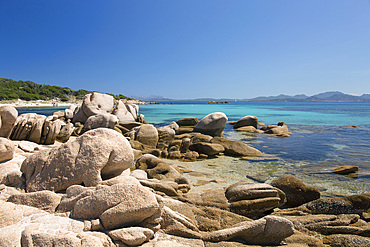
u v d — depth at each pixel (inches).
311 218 219.5
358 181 363.6
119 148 245.9
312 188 282.0
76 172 223.9
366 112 2176.4
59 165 229.0
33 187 222.5
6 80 4557.1
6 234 143.3
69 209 187.8
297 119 1445.6
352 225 212.8
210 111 2198.6
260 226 181.0
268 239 181.5
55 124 472.7
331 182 359.3
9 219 162.9
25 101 3789.4
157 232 182.4
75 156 231.5
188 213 216.4
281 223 181.3
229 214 221.6
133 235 156.6
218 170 421.1
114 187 179.5
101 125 671.8
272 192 249.8
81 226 163.5
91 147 233.6
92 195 179.5
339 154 546.9
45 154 243.9
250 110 2488.9
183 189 305.3
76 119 789.9
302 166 447.5
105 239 152.6
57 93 4913.9
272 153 558.9
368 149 599.8
